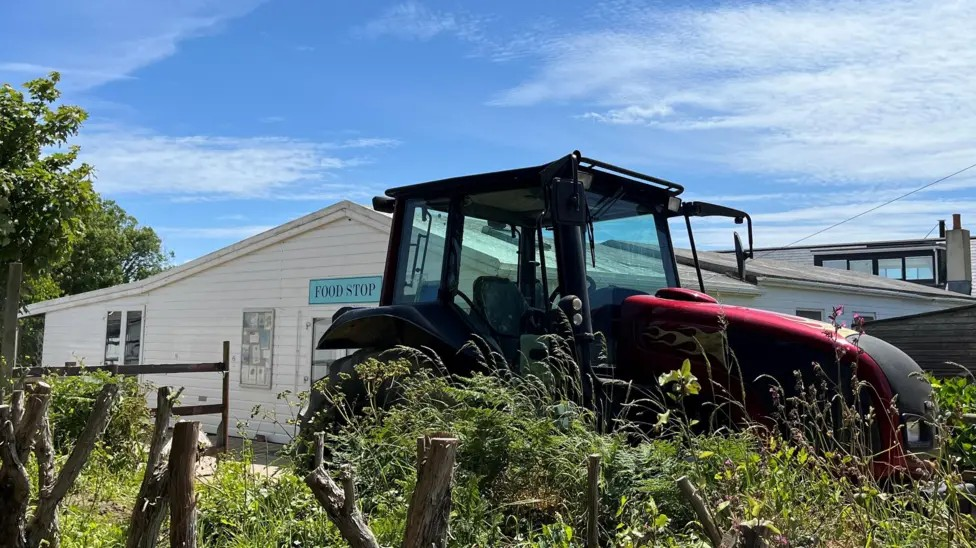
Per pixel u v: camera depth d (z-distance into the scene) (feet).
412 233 20.45
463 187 19.11
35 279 33.37
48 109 34.22
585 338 16.35
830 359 15.61
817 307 54.54
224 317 52.42
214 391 52.42
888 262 89.35
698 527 11.37
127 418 23.30
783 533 10.33
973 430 14.42
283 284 48.96
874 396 15.44
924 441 15.92
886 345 16.99
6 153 33.12
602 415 15.64
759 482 11.66
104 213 133.80
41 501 9.40
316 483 7.94
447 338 17.79
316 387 17.54
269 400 48.83
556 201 15.80
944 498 12.16
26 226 31.63
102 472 19.66
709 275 44.98
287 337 48.37
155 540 9.07
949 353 37.81
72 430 23.93
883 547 11.13
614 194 19.58
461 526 11.72
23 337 81.82
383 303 20.51
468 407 14.03
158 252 156.04
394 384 17.16
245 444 17.15
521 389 15.70
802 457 11.65
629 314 17.97
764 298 49.47
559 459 13.03
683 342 16.97
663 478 12.28
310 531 13.12
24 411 9.73
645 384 17.34
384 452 14.38
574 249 16.88
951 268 80.59
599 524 12.02
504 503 12.84
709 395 16.52
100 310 62.54
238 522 13.84
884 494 12.12
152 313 57.88
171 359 55.83
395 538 11.63
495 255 18.49
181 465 8.23
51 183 32.37
